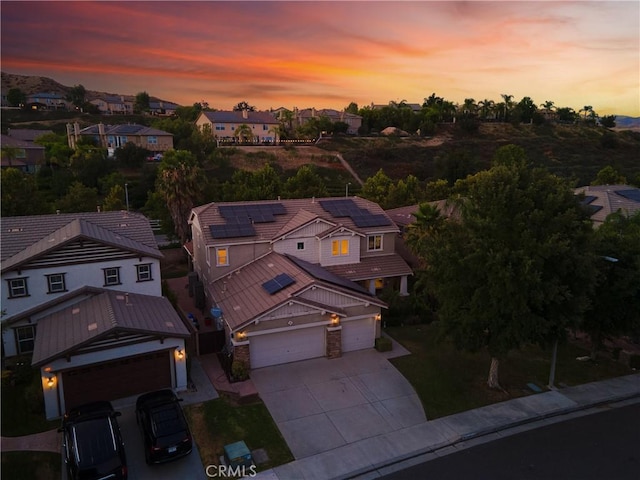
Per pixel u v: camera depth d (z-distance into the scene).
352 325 25.34
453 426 18.91
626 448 17.77
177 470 16.02
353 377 22.64
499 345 20.09
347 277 30.30
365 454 17.08
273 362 23.70
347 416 19.44
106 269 24.02
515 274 19.02
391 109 124.69
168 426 16.41
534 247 18.98
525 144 105.31
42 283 22.69
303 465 16.41
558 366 24.81
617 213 29.91
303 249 30.52
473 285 20.39
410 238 30.55
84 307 22.23
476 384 22.38
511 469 16.42
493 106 131.75
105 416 16.69
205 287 30.62
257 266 28.80
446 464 16.69
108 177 62.56
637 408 20.94
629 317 23.11
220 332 25.00
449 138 110.25
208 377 22.27
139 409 17.98
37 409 18.98
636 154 104.50
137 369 20.22
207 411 19.42
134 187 63.75
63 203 43.84
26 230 25.52
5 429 17.83
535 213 19.23
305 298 23.66
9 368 21.22
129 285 24.73
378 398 20.89
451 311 21.11
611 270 22.98
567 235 19.67
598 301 23.09
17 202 37.03
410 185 51.56
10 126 109.50
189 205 42.06
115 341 19.48
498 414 19.86
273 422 18.88
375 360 24.48
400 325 29.41
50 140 86.31
